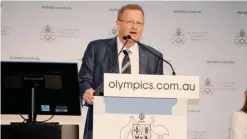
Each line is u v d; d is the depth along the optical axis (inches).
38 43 285.6
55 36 286.0
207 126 281.4
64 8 288.0
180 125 146.6
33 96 171.2
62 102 174.7
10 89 172.9
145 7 288.5
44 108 175.3
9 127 161.3
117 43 285.0
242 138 250.1
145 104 147.7
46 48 285.0
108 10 288.4
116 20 287.6
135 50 283.0
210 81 284.0
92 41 286.0
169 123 146.7
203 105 282.5
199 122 281.6
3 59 283.6
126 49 282.8
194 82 148.5
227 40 286.7
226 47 286.5
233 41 286.7
